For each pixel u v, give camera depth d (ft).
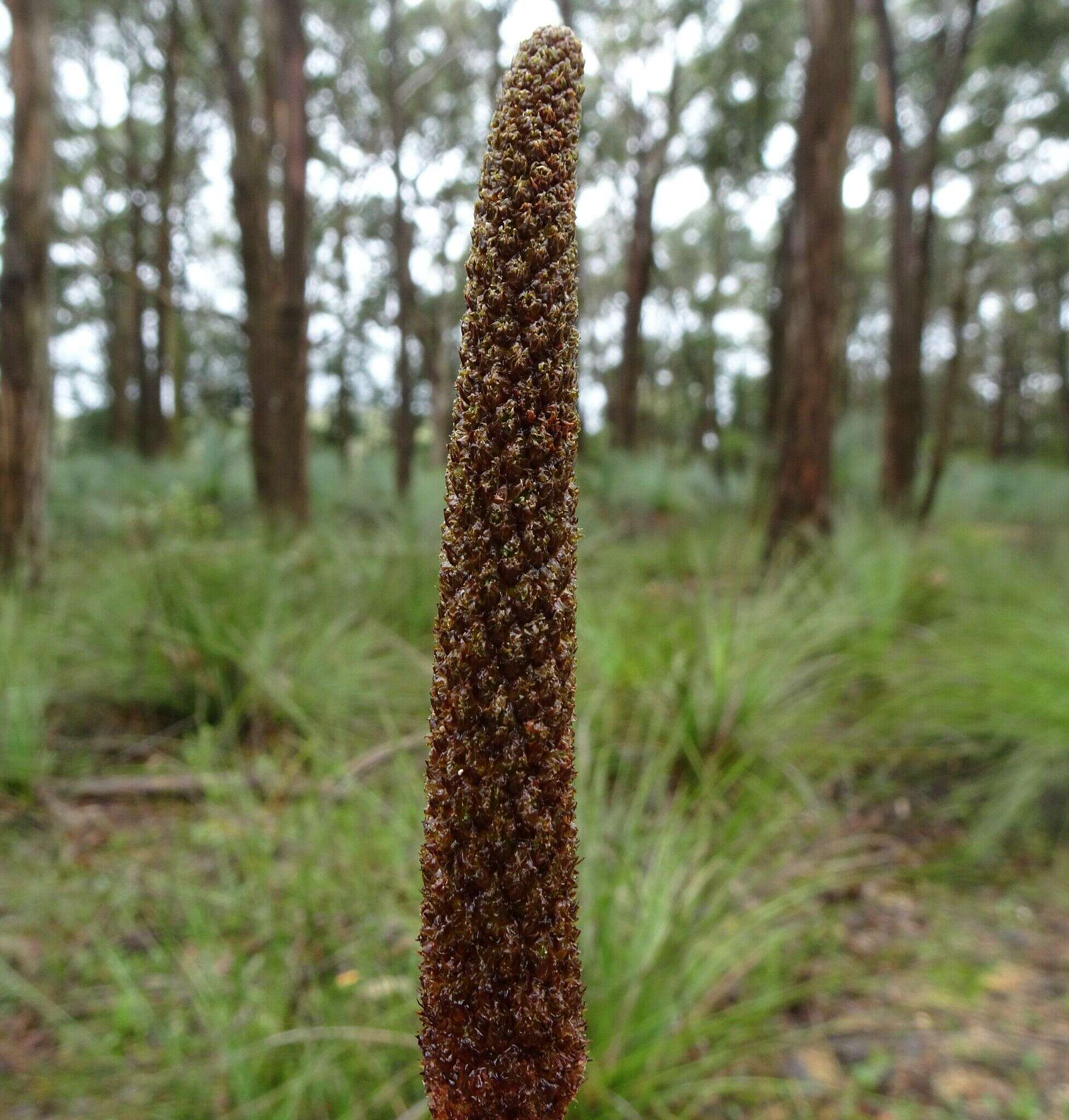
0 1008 11.59
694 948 10.81
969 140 72.84
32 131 26.45
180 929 12.44
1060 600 20.92
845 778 17.83
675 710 16.60
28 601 22.90
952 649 20.06
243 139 44.01
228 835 14.14
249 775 16.75
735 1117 10.44
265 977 11.00
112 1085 10.16
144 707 20.25
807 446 32.17
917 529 35.58
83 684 19.98
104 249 87.35
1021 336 140.77
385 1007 10.37
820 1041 11.50
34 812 16.15
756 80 78.02
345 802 14.82
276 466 40.65
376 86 71.77
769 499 34.14
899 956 12.94
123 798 16.89
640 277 82.28
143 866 14.05
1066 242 104.12
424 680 19.70
